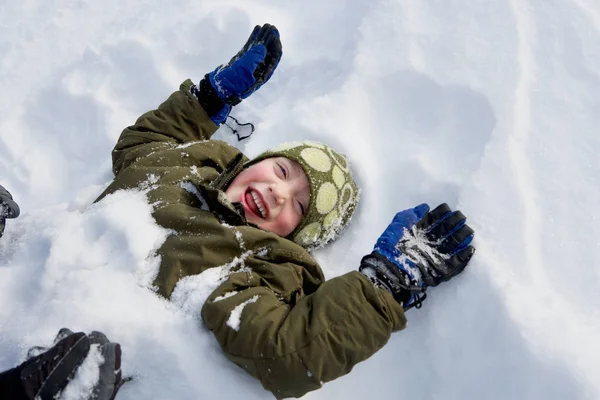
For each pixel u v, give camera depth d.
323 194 1.63
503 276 1.41
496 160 1.61
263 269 1.42
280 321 1.30
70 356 1.09
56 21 2.46
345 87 1.90
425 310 1.49
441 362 1.40
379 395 1.43
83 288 1.32
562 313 1.34
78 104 2.16
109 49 2.28
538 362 1.25
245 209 1.58
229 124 2.05
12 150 2.10
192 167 1.69
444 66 1.85
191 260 1.38
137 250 1.38
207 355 1.31
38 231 1.52
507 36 1.85
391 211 1.72
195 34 2.24
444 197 1.64
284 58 2.12
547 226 1.51
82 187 2.00
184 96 1.85
